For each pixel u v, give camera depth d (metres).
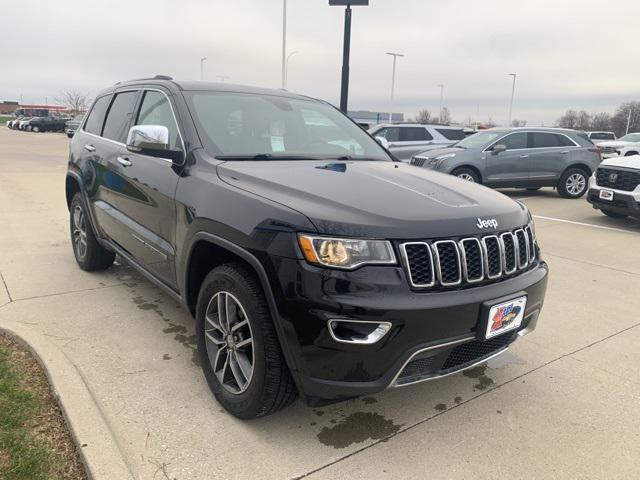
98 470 2.27
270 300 2.42
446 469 2.48
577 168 12.42
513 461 2.56
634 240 7.63
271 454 2.54
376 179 3.00
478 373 3.43
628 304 4.81
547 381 3.34
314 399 2.43
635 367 3.56
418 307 2.32
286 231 2.38
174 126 3.49
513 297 2.64
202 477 2.36
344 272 2.29
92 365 3.29
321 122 4.08
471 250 2.54
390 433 2.75
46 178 13.16
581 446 2.69
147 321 3.99
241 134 3.50
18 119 54.06
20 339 3.43
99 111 5.06
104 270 5.21
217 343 2.87
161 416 2.79
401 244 2.36
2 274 5.00
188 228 2.99
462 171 11.66
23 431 2.52
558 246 7.17
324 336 2.29
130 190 3.84
